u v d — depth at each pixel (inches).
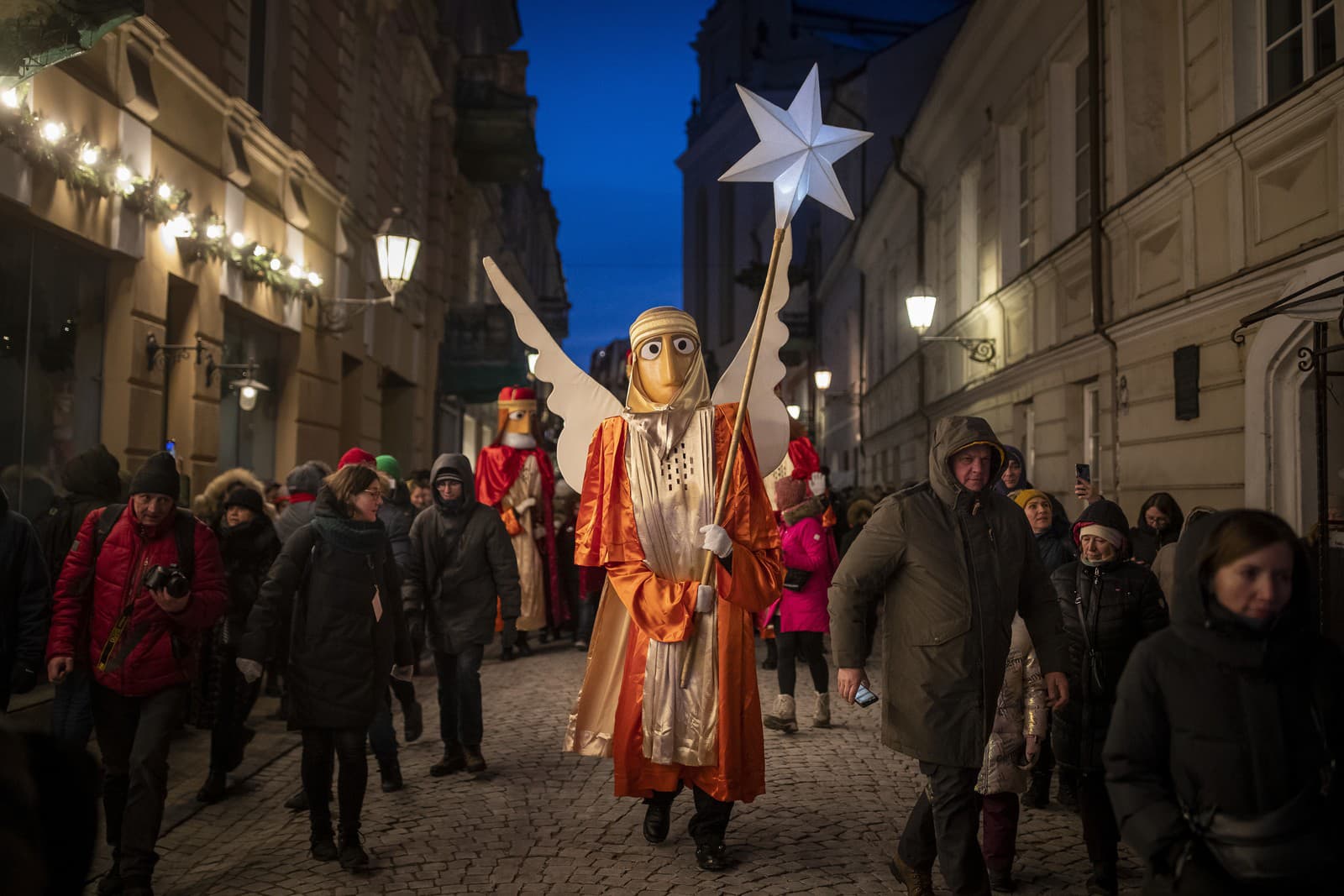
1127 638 170.4
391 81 735.1
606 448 201.6
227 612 223.5
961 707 148.4
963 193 661.3
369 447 685.9
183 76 393.7
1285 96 267.0
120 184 334.6
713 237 2324.1
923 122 709.9
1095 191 404.8
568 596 478.3
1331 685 90.5
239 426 483.5
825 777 235.5
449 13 930.7
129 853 162.7
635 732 187.6
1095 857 163.0
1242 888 86.9
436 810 214.2
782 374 212.7
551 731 285.1
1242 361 300.2
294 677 181.6
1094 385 438.0
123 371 354.9
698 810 181.9
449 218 941.8
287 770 250.1
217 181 428.8
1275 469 280.1
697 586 188.4
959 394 652.7
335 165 597.0
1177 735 92.7
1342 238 247.3
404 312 783.7
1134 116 383.9
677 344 203.5
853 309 1202.0
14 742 70.8
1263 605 89.2
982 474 151.6
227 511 232.8
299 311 536.1
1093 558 175.5
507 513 430.0
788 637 282.7
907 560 153.5
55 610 174.4
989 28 540.7
